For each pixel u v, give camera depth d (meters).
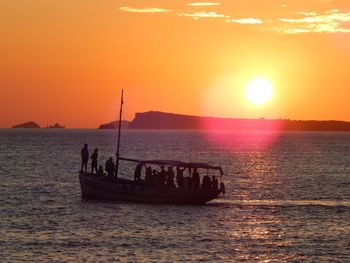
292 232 139.00
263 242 128.00
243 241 128.62
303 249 122.25
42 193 199.62
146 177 182.25
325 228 144.12
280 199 196.25
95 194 185.12
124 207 170.38
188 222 149.12
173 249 120.44
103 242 125.06
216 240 129.12
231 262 111.94
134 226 142.88
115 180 184.12
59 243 123.56
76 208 167.62
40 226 140.62
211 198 179.25
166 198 179.50
